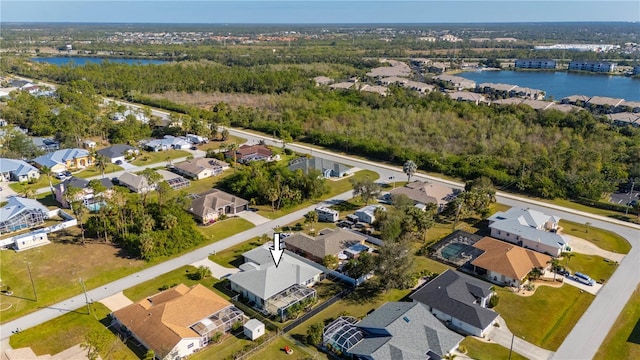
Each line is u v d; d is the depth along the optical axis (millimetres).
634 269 72562
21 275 69312
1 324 58125
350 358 52125
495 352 53625
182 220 80250
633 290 66688
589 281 68000
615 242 81812
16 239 76938
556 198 103000
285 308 59406
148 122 158750
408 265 64625
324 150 139750
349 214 93188
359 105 185250
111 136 144500
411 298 62781
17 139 122750
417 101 180875
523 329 57938
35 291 65250
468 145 135125
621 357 53125
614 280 69375
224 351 53562
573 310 62125
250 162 113875
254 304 62594
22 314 60188
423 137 141375
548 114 157000
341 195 103875
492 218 87250
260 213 93500
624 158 119250
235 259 74875
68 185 89375
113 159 122875
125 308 58469
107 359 51312
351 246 76938
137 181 103250
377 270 65188
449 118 156875
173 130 151625
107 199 84250
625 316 60719
